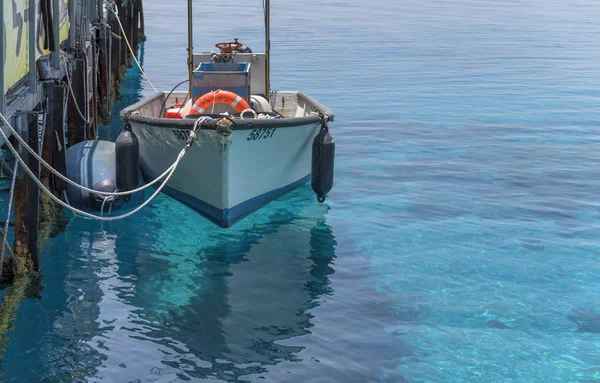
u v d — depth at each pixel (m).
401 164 15.62
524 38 41.84
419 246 11.06
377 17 52.09
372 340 8.24
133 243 10.88
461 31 44.69
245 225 11.80
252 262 10.34
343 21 48.28
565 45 38.88
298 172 12.90
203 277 9.80
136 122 11.59
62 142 11.27
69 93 13.48
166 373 7.46
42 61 11.05
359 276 9.96
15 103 9.24
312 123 12.09
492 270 10.23
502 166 15.60
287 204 12.88
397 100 23.06
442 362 7.82
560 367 7.79
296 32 41.25
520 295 9.47
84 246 10.68
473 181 14.46
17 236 9.37
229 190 10.79
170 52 32.16
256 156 11.10
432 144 17.45
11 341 7.92
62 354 7.72
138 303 8.98
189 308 8.89
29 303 8.83
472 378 7.53
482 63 31.81
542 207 12.97
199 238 11.17
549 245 11.20
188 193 11.55
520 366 7.78
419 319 8.76
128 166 11.41
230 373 7.50
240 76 12.77
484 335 8.41
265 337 8.24
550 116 21.00
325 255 10.66
